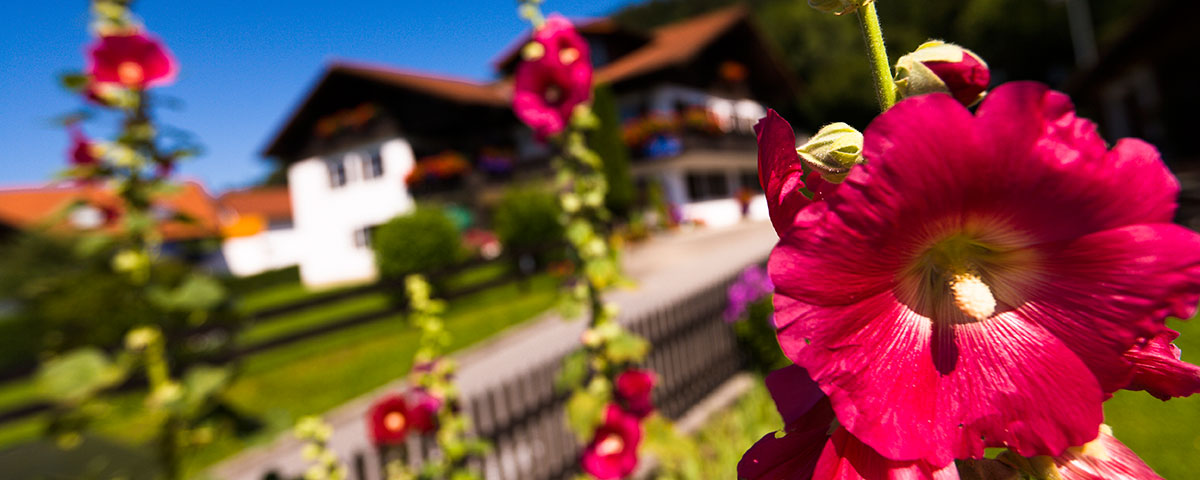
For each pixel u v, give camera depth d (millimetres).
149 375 2068
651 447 3096
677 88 20953
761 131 556
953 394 532
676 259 12836
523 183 19906
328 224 23031
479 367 7457
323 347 9414
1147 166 461
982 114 443
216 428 2059
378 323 10961
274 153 23359
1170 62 15523
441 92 20000
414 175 20203
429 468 3055
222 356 2312
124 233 2043
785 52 41625
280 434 2131
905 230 482
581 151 2949
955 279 515
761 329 5805
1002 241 512
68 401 1902
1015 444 531
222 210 26531
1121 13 31266
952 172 459
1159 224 468
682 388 5270
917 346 532
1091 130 455
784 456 602
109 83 1952
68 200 2039
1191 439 3227
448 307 11727
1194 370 541
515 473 4082
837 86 35344
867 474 536
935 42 599
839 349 499
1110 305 500
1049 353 528
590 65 2830
